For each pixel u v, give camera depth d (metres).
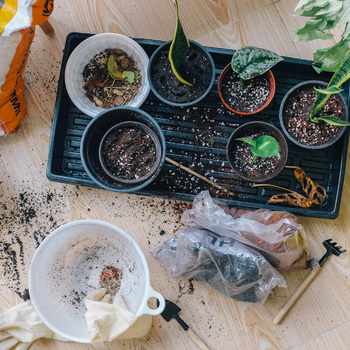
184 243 0.79
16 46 0.74
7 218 0.87
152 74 0.81
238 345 0.84
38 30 0.88
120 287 0.84
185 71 0.80
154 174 0.76
